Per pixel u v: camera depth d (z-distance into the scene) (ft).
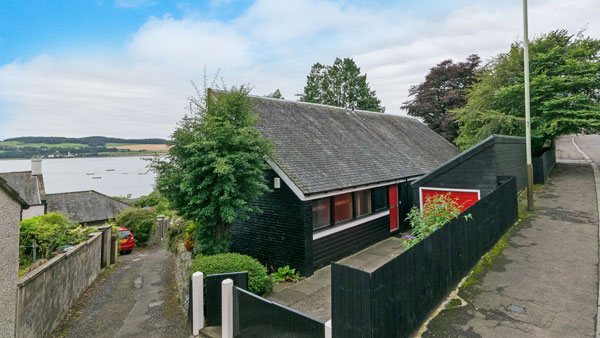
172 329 20.53
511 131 58.34
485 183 29.60
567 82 52.80
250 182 25.32
